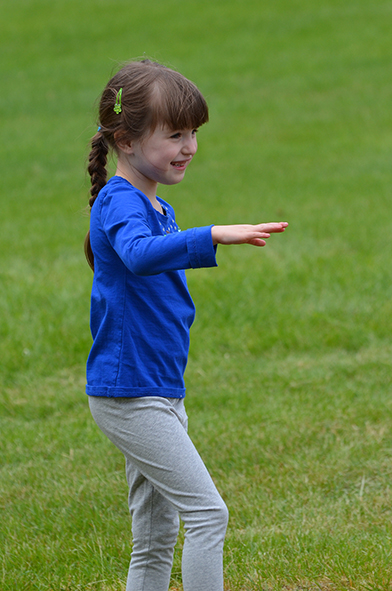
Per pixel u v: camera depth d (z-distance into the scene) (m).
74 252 30.83
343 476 13.62
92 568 10.78
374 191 39.53
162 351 8.41
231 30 86.62
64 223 36.22
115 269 8.43
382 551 10.62
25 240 32.81
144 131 8.48
